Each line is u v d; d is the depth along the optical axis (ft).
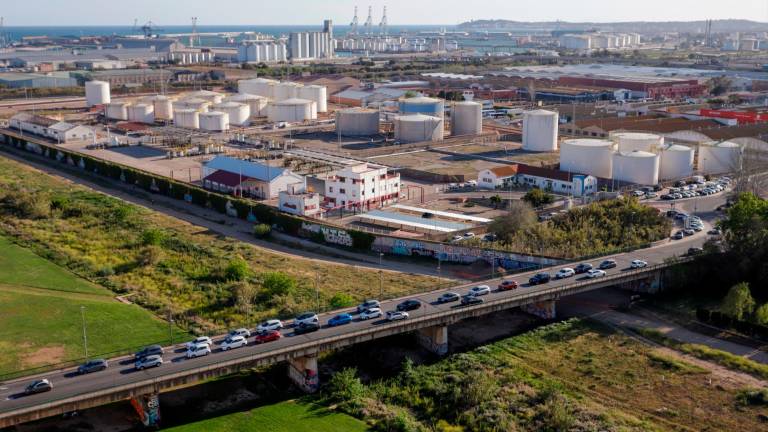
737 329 335.67
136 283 391.65
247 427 254.88
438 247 440.04
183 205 579.48
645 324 345.72
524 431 252.01
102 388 250.16
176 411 267.39
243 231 505.66
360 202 543.80
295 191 553.23
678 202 569.64
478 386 274.16
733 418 263.90
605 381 289.74
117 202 578.25
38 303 356.38
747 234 392.88
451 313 314.96
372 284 387.75
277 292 372.17
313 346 282.15
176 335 319.27
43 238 468.75
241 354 276.21
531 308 359.87
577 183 594.65
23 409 234.79
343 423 257.96
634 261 384.68
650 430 253.44
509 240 451.94
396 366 306.76
